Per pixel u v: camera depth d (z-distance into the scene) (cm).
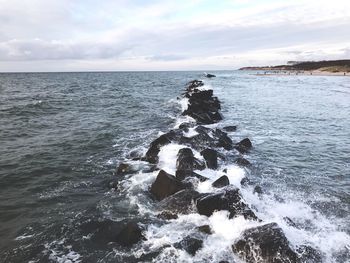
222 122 2381
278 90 5134
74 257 718
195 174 1076
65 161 1395
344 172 1327
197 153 1348
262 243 679
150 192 1032
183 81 8719
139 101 3662
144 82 8256
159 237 777
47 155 1475
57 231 823
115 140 1770
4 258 716
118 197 1016
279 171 1314
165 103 3453
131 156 1460
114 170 1288
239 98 3994
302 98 3928
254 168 1334
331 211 963
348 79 8094
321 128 2186
